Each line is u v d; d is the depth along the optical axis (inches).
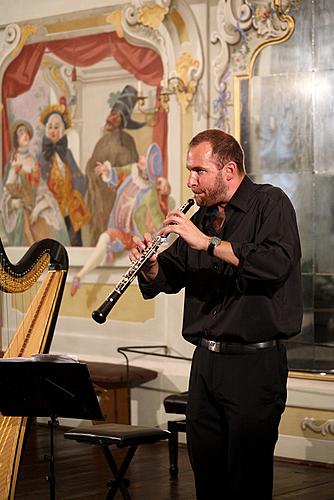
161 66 325.1
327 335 287.0
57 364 165.8
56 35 353.1
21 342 199.5
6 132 369.7
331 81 287.7
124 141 334.6
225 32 306.5
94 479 257.0
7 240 370.0
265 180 299.1
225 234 173.0
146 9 326.0
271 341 166.6
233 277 167.5
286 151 295.7
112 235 336.2
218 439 172.4
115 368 312.2
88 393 168.9
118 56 336.5
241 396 165.3
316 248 290.0
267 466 168.4
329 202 287.9
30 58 361.4
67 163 350.6
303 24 291.9
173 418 312.2
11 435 187.5
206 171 169.9
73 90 349.1
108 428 212.2
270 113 298.0
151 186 326.6
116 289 171.0
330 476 266.4
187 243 168.4
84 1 343.6
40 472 264.5
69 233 349.4
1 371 168.1
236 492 167.3
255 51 300.2
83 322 343.0
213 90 311.9
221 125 308.5
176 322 317.7
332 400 279.9
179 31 318.3
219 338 167.5
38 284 333.1
